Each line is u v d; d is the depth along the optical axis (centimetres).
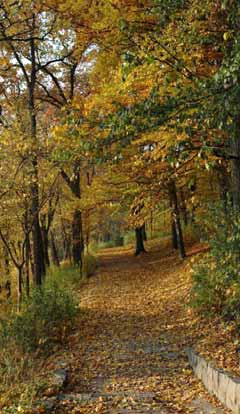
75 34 969
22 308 1101
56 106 1952
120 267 2494
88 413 555
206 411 559
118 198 1416
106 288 1767
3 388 596
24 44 1481
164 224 2761
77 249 2142
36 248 1480
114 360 815
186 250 2291
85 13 887
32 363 744
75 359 823
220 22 693
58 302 1085
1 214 1273
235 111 568
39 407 546
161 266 2162
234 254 795
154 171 1150
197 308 1043
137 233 3053
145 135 867
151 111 571
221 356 700
